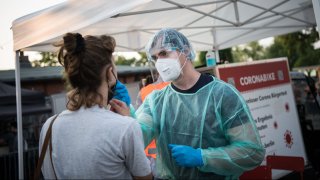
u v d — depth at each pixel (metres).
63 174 1.23
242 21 4.65
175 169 1.91
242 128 1.68
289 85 3.80
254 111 3.30
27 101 7.36
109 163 1.18
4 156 6.67
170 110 1.94
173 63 1.79
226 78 3.08
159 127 2.01
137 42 4.58
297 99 5.12
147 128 1.97
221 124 1.75
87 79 1.23
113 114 1.26
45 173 1.31
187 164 1.61
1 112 6.98
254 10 4.31
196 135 1.79
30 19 2.89
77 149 1.20
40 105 7.58
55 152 1.25
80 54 1.22
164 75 1.82
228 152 1.64
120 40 4.37
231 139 1.72
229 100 1.73
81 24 2.41
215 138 1.76
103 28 3.77
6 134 7.84
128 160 1.22
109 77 1.31
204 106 1.79
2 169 6.63
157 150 2.04
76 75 1.23
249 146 1.65
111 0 2.18
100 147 1.18
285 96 3.71
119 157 1.19
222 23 4.74
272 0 3.92
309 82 5.25
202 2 3.46
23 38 3.01
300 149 3.75
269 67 3.59
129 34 4.30
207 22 4.54
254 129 1.71
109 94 1.60
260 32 5.75
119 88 1.70
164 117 1.95
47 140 1.29
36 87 10.34
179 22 4.18
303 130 4.44
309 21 5.19
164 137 1.95
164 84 2.81
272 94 3.54
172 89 1.97
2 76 9.66
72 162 1.20
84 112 1.25
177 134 1.88
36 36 2.86
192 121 1.82
